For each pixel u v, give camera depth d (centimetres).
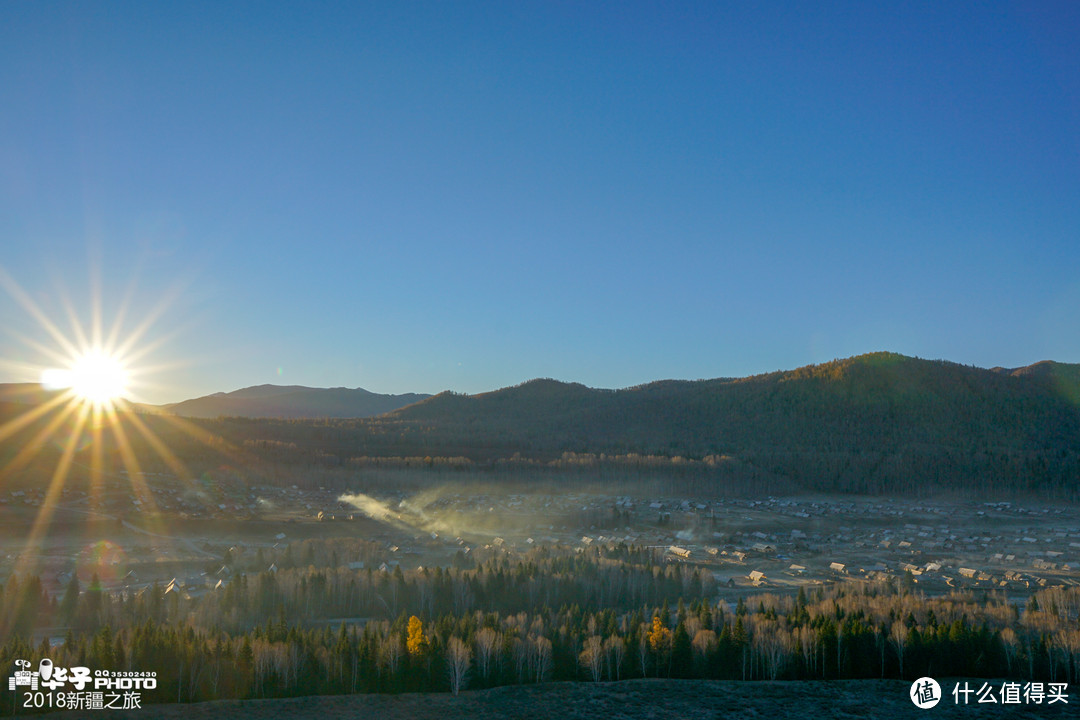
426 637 10875
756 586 18262
